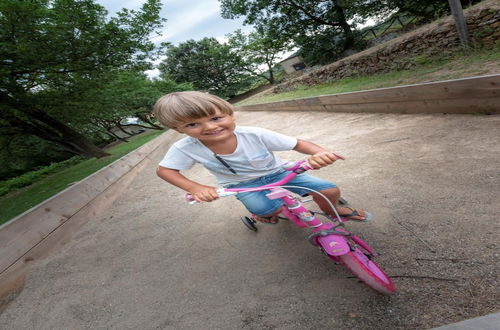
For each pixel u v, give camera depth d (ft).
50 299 8.29
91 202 15.38
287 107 35.35
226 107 5.02
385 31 74.49
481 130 10.91
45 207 12.37
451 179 8.39
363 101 20.33
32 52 25.93
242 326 5.61
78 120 43.86
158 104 4.99
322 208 6.52
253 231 8.95
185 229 10.69
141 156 29.04
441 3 52.13
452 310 4.61
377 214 7.88
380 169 10.72
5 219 20.48
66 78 33.47
